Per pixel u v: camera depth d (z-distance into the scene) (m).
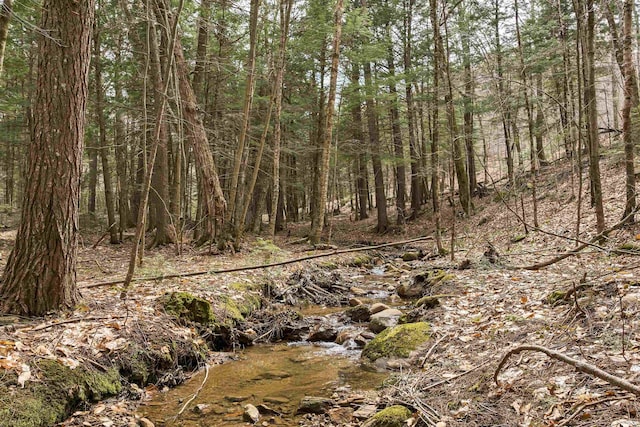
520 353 4.50
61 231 5.64
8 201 30.30
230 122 17.22
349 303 9.84
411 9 22.05
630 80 8.93
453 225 11.84
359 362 6.08
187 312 6.74
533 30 18.70
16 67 16.28
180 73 14.12
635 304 4.68
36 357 4.48
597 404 3.21
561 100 18.61
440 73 14.42
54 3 5.52
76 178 5.80
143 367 5.31
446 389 4.34
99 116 16.69
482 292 7.48
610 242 8.51
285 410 4.72
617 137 14.50
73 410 4.36
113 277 9.00
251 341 7.26
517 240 13.12
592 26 8.96
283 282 10.48
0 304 5.36
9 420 3.70
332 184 24.41
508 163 15.43
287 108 18.67
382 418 3.93
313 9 17.22
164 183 15.32
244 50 18.80
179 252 13.36
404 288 10.20
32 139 5.60
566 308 5.37
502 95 13.05
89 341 5.13
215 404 4.92
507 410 3.59
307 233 23.72
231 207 13.82
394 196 30.73
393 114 23.84
